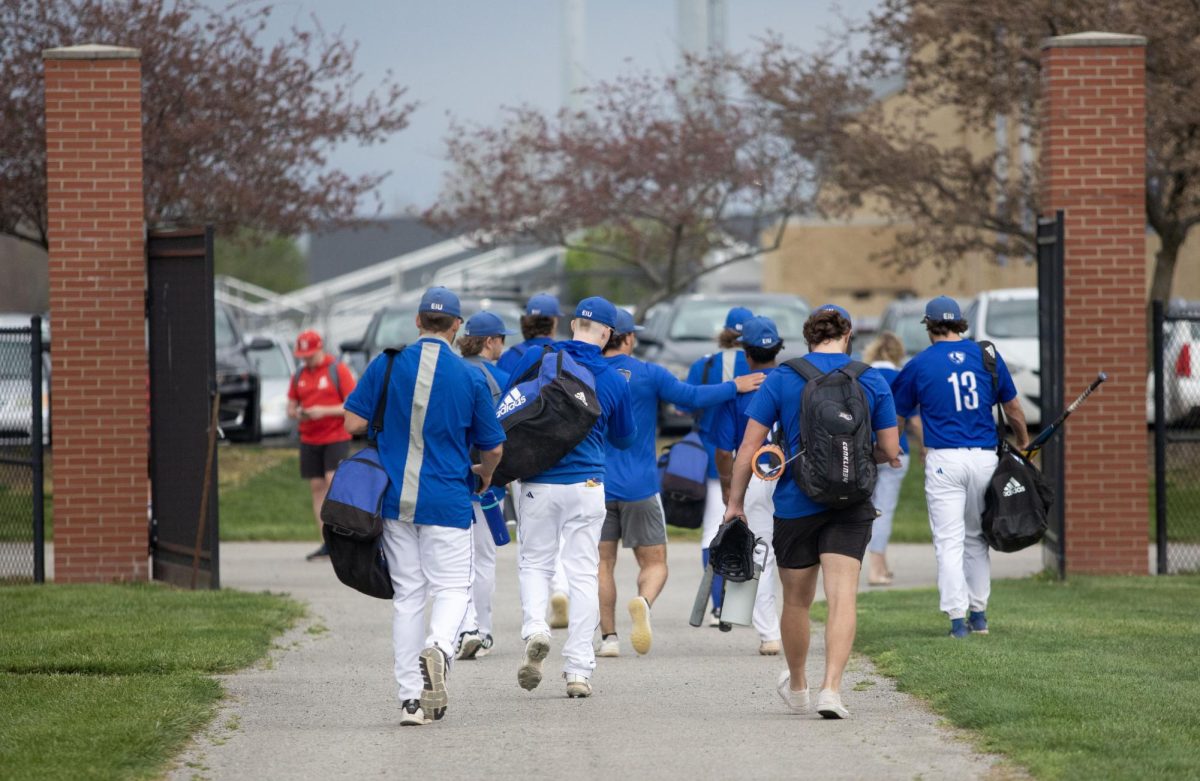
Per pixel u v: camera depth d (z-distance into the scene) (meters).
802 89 63.12
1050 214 38.12
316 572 40.34
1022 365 57.44
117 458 36.28
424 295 21.55
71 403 36.12
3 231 59.22
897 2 60.22
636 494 26.94
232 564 42.25
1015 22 55.38
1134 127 37.97
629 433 24.09
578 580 23.47
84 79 35.91
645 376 26.77
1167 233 57.06
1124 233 38.03
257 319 106.81
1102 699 21.25
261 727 21.27
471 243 83.69
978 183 62.19
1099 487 38.19
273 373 71.81
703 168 75.19
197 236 34.38
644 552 27.48
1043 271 38.19
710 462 29.20
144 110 57.47
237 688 24.03
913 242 65.31
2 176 56.84
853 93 63.44
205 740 20.42
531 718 21.92
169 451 35.84
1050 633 27.75
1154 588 35.38
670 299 79.19
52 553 41.47
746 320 28.69
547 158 80.31
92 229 35.97
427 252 128.38
